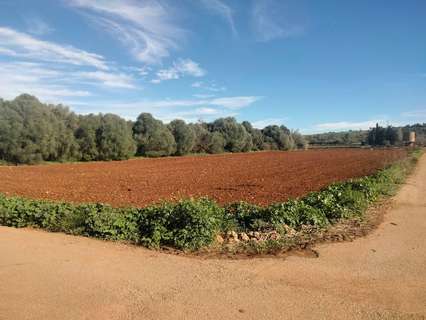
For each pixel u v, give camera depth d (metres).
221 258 7.50
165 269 6.85
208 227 8.25
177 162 49.53
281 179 26.25
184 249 7.97
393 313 5.22
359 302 5.56
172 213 8.79
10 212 10.25
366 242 8.82
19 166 41.25
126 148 55.00
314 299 5.63
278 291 5.91
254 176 29.11
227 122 82.00
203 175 30.81
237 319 4.99
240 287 6.06
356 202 12.26
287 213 10.02
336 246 8.41
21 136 43.72
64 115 53.22
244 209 10.64
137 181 26.50
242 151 82.75
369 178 18.72
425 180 23.16
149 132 63.09
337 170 32.66
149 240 8.30
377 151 71.25
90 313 5.13
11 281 6.20
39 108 46.94
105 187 22.91
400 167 29.05
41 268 6.82
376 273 6.81
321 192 13.69
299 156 60.44
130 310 5.23
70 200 17.34
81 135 52.19
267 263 7.22
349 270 6.94
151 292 5.84
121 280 6.31
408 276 6.68
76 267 6.91
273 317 5.05
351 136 148.50
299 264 7.20
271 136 94.06
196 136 72.75
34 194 19.42
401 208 13.45
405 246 8.59
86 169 37.91
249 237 8.88
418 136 127.69
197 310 5.24
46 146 45.50
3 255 7.50
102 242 8.58
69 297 5.63
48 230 9.70
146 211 9.37
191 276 6.52
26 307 5.27
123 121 56.75
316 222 9.98
